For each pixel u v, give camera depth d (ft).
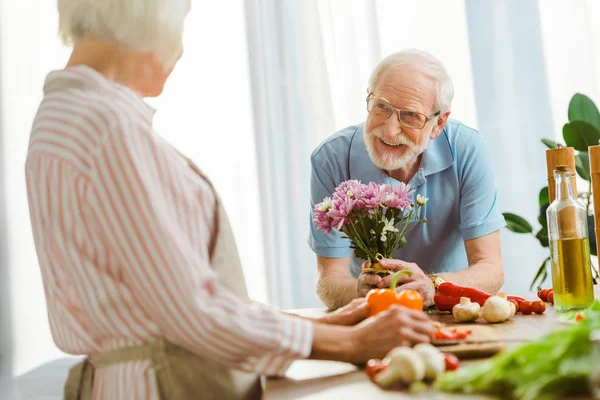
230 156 12.10
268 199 11.98
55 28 12.67
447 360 3.17
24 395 10.77
